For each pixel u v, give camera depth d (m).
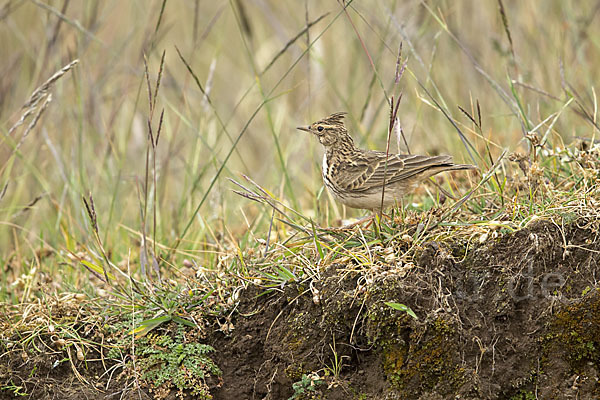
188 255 11.28
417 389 7.98
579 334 7.83
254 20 18.73
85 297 9.90
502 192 9.61
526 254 8.23
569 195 9.18
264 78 17.53
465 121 13.17
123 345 8.91
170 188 14.99
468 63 14.95
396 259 8.59
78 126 13.91
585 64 13.65
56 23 15.06
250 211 13.68
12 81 15.86
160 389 8.57
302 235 10.23
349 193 10.34
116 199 13.45
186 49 18.92
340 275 8.67
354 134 14.30
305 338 8.61
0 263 11.73
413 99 14.88
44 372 8.76
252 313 8.94
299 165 15.09
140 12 16.89
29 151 14.96
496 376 7.89
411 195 11.50
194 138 14.71
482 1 15.84
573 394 7.74
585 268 8.08
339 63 16.80
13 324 9.22
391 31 14.51
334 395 8.33
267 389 8.68
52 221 13.21
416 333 8.01
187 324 8.99
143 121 15.77
